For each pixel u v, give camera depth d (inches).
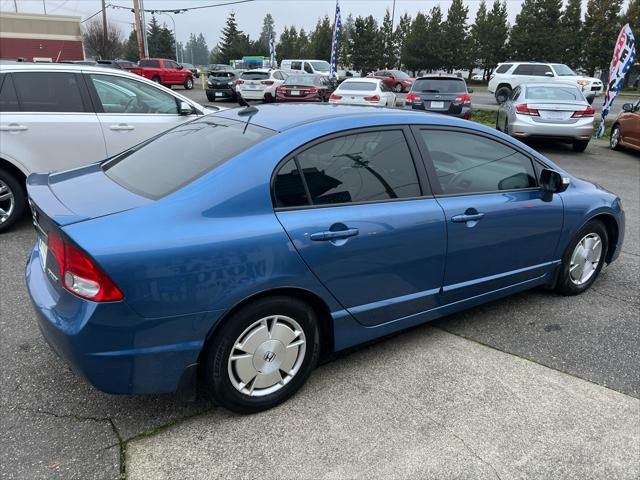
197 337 93.4
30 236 206.8
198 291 91.2
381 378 118.7
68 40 1710.1
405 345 133.8
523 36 2188.7
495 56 2401.6
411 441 98.7
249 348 100.6
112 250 85.0
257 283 96.3
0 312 143.1
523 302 161.0
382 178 115.6
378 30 2632.9
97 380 89.4
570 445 99.1
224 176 97.1
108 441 96.5
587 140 451.5
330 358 126.6
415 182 120.7
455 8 2385.6
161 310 89.0
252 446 96.3
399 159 119.2
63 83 213.0
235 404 102.0
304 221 101.7
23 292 156.1
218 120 127.7
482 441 99.3
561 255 154.9
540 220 143.1
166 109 238.5
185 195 94.6
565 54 2130.9
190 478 88.4
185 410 106.2
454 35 2384.4
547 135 439.8
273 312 101.4
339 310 110.7
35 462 90.5
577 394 114.7
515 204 136.4
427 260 121.2
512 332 141.7
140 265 86.0
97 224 88.1
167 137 129.6
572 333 141.9
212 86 870.4
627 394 115.3
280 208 101.0
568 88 460.8
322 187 106.7
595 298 164.6
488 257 134.2
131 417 103.3
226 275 93.2
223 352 97.4
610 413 108.7
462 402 110.8
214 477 88.8
